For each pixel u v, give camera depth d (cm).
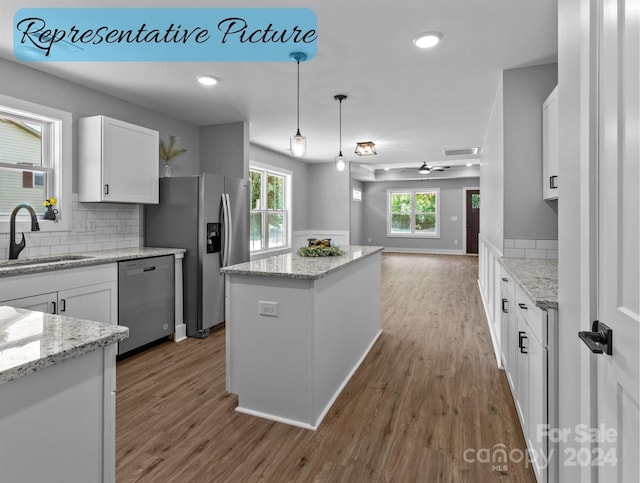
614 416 89
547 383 147
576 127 120
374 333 352
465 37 255
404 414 220
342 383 257
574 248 122
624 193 83
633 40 78
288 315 213
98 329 108
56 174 316
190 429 205
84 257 293
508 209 306
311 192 822
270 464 176
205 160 482
